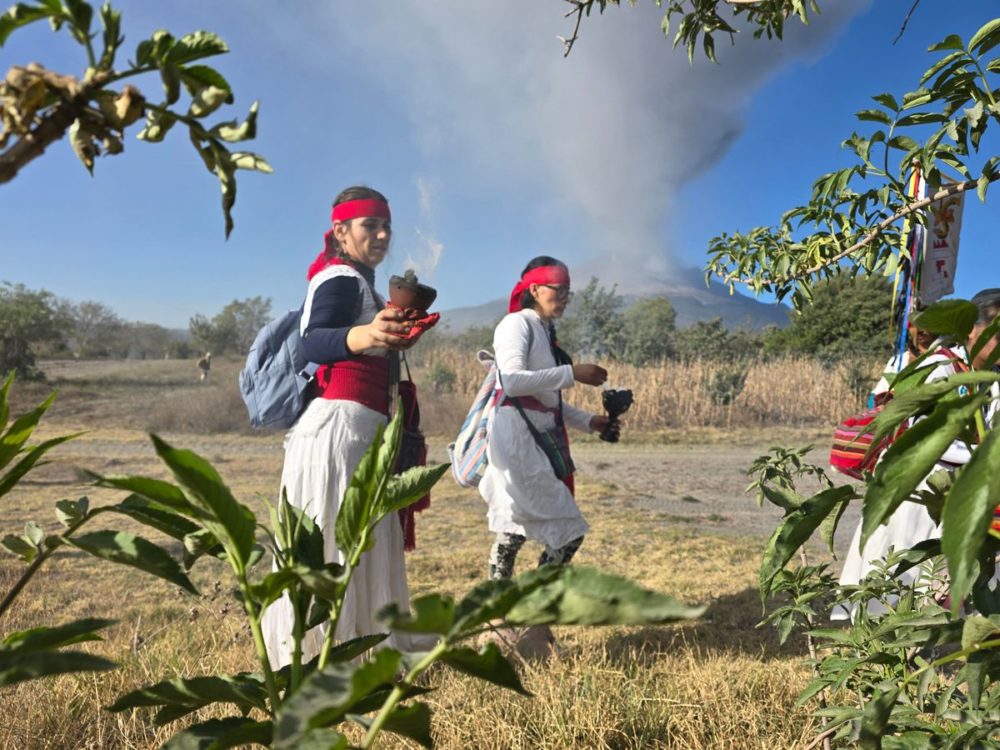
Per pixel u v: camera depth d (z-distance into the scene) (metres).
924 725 1.29
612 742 2.22
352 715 0.68
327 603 0.85
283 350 2.81
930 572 1.70
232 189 0.60
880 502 0.66
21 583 0.78
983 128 1.52
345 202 2.86
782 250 2.38
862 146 1.71
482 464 3.54
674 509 8.16
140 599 4.50
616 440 3.94
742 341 32.38
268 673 0.74
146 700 0.79
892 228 2.23
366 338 2.55
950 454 2.50
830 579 1.94
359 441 2.74
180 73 0.60
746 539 6.48
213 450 13.79
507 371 3.34
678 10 2.56
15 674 0.57
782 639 1.89
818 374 18.33
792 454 2.07
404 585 2.90
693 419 17.19
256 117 0.58
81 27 0.55
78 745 2.14
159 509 0.84
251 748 1.70
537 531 3.37
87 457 11.99
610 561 5.52
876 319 32.94
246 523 0.70
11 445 0.74
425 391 19.09
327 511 2.70
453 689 2.56
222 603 3.95
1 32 0.55
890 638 1.54
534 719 2.28
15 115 0.53
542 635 3.24
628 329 32.69
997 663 1.03
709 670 2.68
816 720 2.19
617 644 3.36
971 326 0.77
